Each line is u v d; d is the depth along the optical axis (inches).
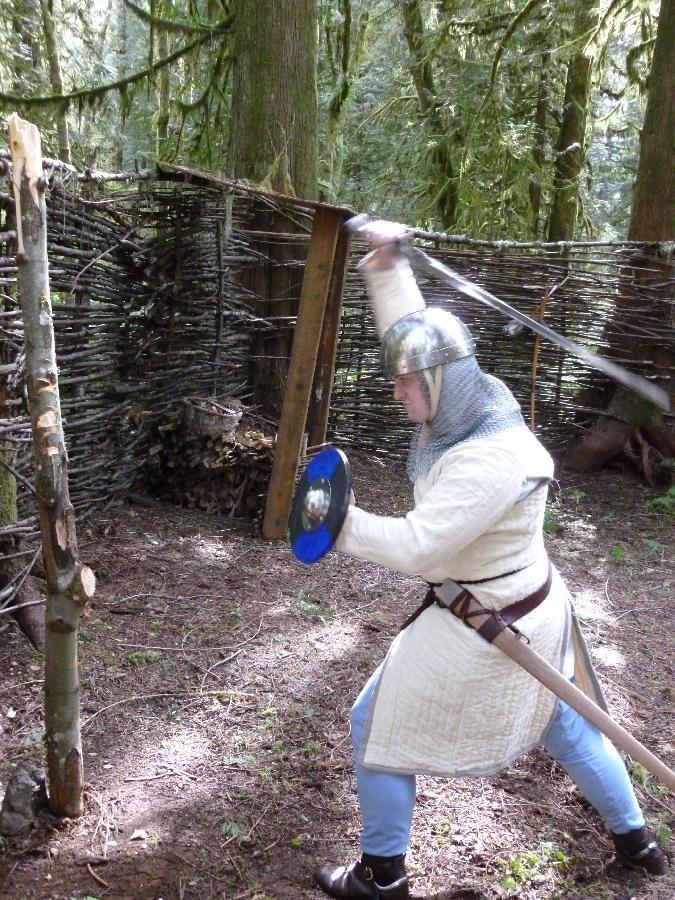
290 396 172.1
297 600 152.9
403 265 85.6
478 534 70.2
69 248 160.6
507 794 102.6
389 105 430.6
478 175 357.7
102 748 106.1
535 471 72.3
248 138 226.8
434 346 70.7
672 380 249.9
